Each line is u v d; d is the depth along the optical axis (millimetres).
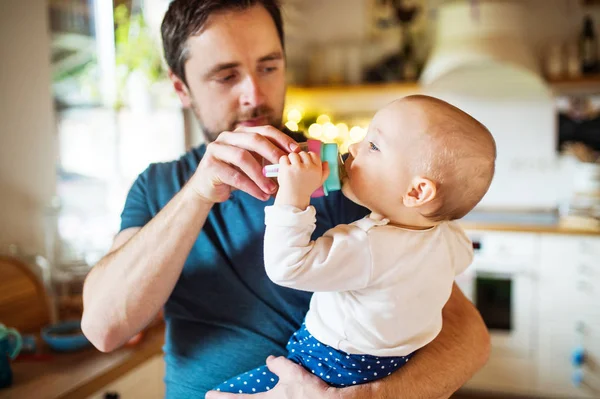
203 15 1048
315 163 829
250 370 1026
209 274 1087
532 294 3104
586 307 3025
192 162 1189
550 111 3570
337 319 909
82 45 2547
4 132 2209
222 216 1104
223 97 1099
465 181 888
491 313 3205
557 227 3055
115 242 1145
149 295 992
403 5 3770
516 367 3168
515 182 3688
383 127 906
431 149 869
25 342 1718
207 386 1071
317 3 4004
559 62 3402
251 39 1063
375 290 878
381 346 890
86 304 1060
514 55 3025
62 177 2486
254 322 1062
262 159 906
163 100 2848
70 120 2512
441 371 979
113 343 1039
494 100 3639
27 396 1425
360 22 3928
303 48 4000
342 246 847
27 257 2176
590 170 3445
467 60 3035
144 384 1894
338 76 3758
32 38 2287
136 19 2715
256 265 1068
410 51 3707
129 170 2777
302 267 832
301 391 890
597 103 3477
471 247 1023
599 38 3455
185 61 1118
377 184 899
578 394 3078
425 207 894
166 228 967
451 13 3164
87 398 1527
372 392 894
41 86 2324
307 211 820
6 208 2219
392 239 874
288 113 3756
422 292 903
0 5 2189
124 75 2729
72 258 2305
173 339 1135
